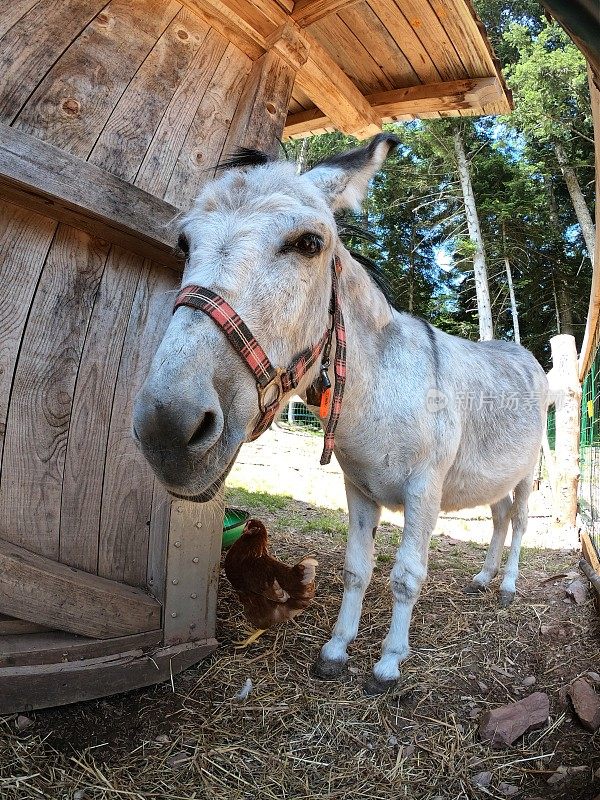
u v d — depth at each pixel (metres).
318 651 2.51
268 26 2.52
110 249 2.16
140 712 2.00
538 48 15.98
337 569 3.56
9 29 1.88
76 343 2.08
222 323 1.33
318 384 1.86
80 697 1.96
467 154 18.70
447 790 1.74
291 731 1.96
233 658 2.38
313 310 1.65
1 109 1.82
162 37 2.29
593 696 2.14
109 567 2.20
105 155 2.07
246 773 1.76
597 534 3.94
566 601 3.20
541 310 22.06
